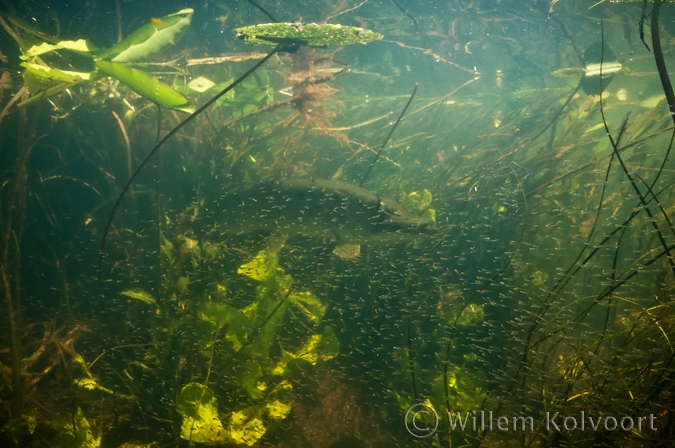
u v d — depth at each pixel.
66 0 1.56
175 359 0.83
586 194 1.21
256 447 0.80
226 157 1.17
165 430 0.81
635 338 0.77
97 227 1.16
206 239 1.00
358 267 1.04
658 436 0.69
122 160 1.22
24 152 0.82
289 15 2.28
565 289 1.05
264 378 0.87
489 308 1.01
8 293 0.80
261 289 0.91
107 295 1.09
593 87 1.16
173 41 0.89
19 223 0.86
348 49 2.58
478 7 2.59
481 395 0.83
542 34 2.93
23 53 1.02
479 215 1.17
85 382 0.79
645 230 1.04
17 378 0.80
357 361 1.00
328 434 0.86
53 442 0.80
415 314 0.98
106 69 0.85
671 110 0.69
